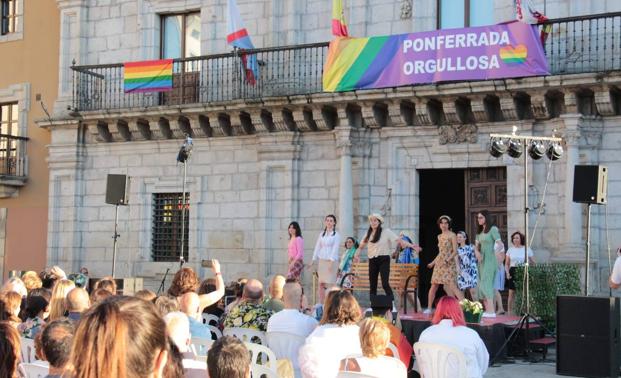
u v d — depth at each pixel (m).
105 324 3.03
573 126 17.20
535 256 17.77
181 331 6.43
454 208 22.97
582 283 16.91
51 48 24.12
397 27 19.55
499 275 16.53
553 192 17.70
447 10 19.16
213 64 21.62
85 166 23.27
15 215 24.31
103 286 10.58
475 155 18.55
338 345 7.77
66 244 23.27
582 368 11.20
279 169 20.56
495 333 12.73
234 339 5.17
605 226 17.27
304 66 20.31
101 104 22.89
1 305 6.93
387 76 18.44
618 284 11.97
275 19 20.84
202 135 21.53
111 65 22.00
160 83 21.31
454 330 8.55
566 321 11.38
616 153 17.22
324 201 20.02
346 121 19.44
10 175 23.81
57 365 5.02
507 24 17.31
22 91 24.38
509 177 18.19
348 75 18.80
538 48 17.00
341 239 19.44
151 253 22.41
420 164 19.12
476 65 17.58
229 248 21.22
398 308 16.53
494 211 18.61
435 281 15.17
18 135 24.42
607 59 17.23
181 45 22.58
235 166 21.28
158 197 22.47
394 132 19.30
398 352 9.23
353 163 19.66
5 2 25.05
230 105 20.30
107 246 22.84
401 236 17.12
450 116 18.45
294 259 17.48
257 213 20.88
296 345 9.01
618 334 11.30
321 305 13.20
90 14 23.55
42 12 24.38
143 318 3.07
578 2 17.62
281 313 9.16
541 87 17.08
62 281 9.03
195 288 9.69
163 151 22.25
